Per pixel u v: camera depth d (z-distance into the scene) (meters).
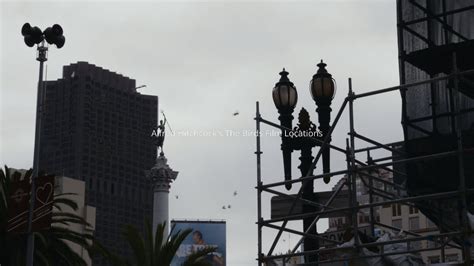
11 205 28.55
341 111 16.33
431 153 18.12
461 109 18.33
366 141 18.59
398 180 22.22
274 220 16.66
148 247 45.19
